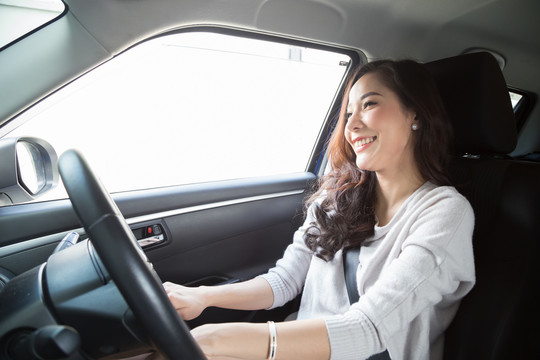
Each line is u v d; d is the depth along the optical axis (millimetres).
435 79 1132
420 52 1607
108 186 1311
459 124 1090
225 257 1442
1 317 528
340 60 1585
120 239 481
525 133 2385
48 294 547
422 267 747
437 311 897
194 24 1119
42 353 433
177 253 1300
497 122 1051
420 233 807
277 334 709
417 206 880
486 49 1693
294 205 1682
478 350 865
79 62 970
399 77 924
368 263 908
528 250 858
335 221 1059
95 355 555
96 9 939
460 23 1473
